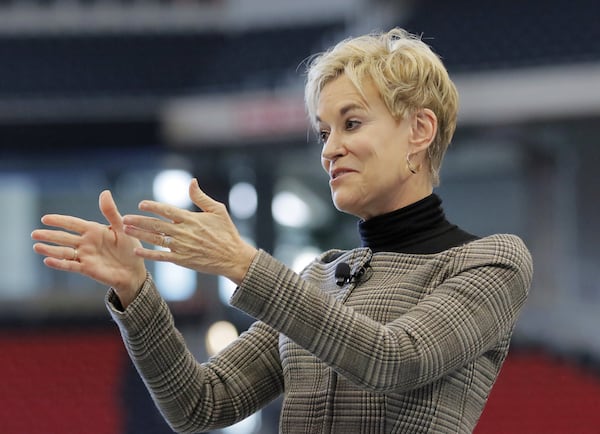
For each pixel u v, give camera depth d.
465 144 28.88
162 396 4.30
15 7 35.72
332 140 4.20
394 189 4.22
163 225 3.57
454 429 3.96
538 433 25.27
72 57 35.03
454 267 4.05
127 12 36.03
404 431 3.92
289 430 4.14
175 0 36.16
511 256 4.06
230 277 3.65
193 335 29.83
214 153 30.42
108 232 3.97
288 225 37.09
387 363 3.65
